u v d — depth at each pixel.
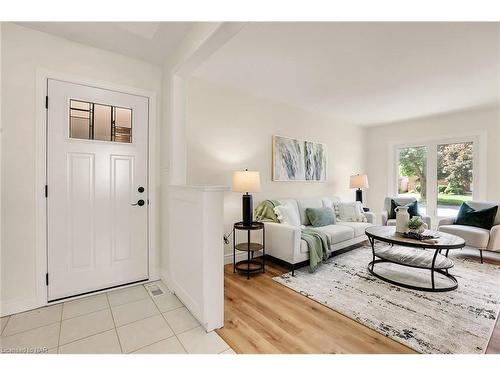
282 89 3.35
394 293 2.34
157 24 1.93
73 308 2.04
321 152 4.58
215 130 3.16
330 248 3.13
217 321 1.79
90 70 2.26
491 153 4.09
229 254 3.26
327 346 1.60
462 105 3.98
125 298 2.22
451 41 2.17
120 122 2.43
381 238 2.71
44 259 2.06
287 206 3.28
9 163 1.91
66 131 2.15
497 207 3.39
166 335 1.70
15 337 1.66
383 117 4.77
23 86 1.96
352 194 5.32
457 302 2.16
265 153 3.70
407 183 5.15
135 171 2.52
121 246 2.45
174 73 2.35
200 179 3.03
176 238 2.26
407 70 2.76
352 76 2.91
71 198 2.18
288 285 2.52
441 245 2.33
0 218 1.86
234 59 2.52
